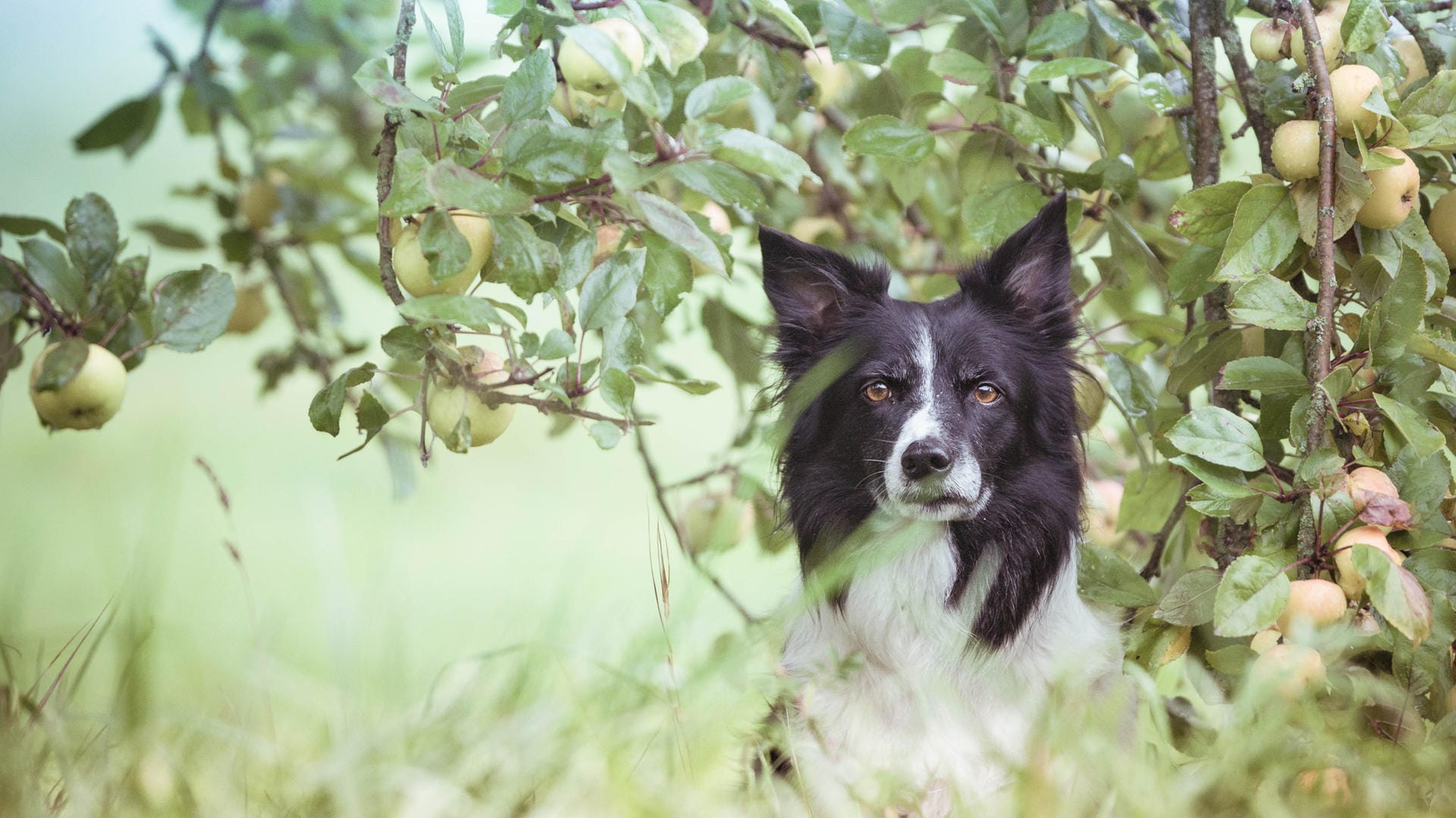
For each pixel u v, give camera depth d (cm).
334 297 693
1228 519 564
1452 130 487
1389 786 441
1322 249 488
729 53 670
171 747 417
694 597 456
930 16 696
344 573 455
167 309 514
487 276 486
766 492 669
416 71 730
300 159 731
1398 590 438
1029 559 586
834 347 615
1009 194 630
